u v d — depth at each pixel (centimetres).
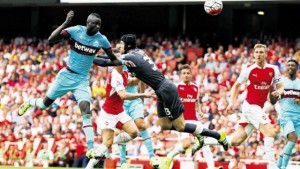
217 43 3173
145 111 2525
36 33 3525
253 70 1405
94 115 2567
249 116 1420
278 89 1416
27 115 2669
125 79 1423
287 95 1593
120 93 1348
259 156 2195
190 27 3434
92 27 1298
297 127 1600
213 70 2725
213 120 2395
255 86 1410
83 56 1325
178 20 3441
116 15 3534
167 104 1334
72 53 1334
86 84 1355
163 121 1370
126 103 1520
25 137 2539
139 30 3522
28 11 3656
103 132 1405
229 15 3338
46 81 2919
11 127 2655
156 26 3506
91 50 1320
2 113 2727
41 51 3203
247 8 3319
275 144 2236
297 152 2172
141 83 1545
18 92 2869
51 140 2442
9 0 3120
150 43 3173
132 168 2153
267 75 1401
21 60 3116
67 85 1345
